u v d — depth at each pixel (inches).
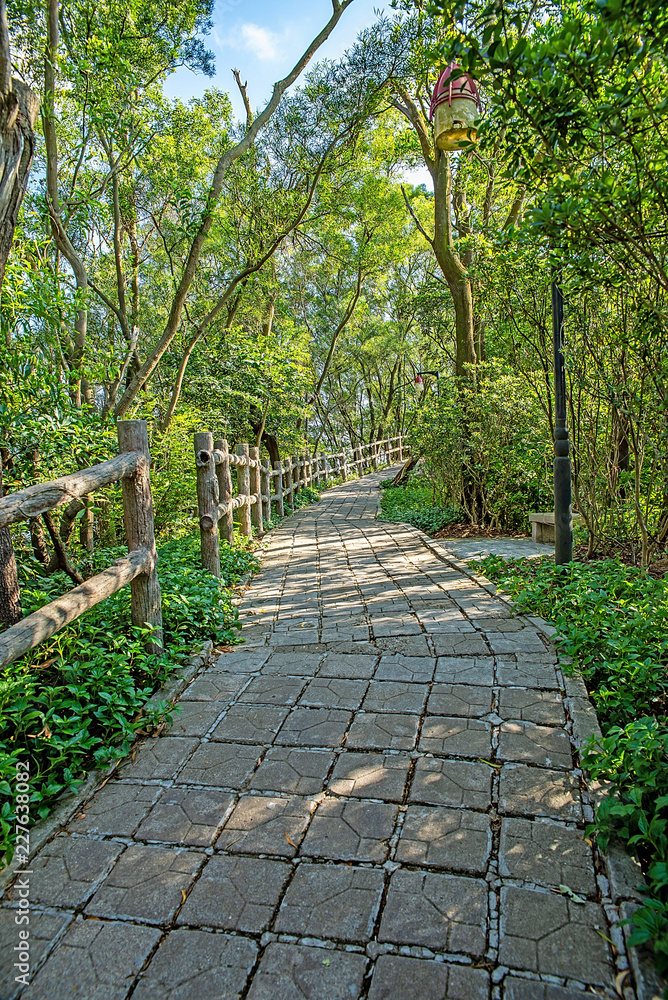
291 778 87.2
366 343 805.2
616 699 99.0
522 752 90.0
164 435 283.1
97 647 109.8
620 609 127.2
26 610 133.8
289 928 62.0
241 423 439.5
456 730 96.9
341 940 60.4
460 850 71.5
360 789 83.7
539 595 154.6
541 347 207.5
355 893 66.0
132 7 246.5
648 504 170.4
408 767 88.2
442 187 318.7
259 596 193.2
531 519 256.7
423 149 334.6
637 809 68.9
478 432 289.3
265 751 94.5
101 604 132.3
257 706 109.1
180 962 58.7
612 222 84.8
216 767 90.9
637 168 81.0
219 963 58.4
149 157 297.3
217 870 70.4
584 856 69.9
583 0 75.7
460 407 293.6
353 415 1032.2
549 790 81.4
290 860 71.4
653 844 65.3
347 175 423.2
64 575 175.6
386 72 311.1
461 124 142.9
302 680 119.1
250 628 156.6
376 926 61.7
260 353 399.2
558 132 74.2
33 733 91.3
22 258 169.0
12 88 101.0
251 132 279.6
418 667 121.6
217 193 274.7
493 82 72.6
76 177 262.5
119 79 235.0
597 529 192.5
